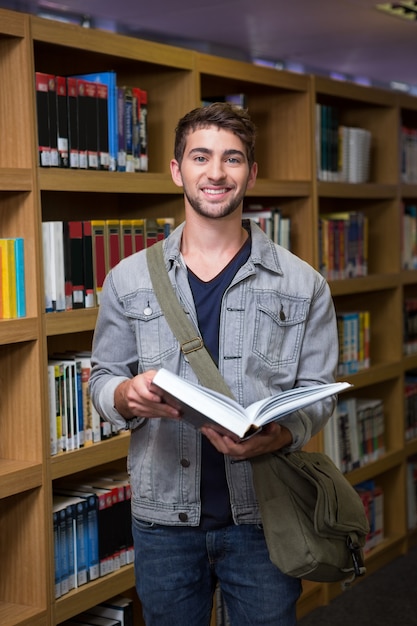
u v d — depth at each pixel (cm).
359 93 413
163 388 167
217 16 397
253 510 194
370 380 421
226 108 187
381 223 448
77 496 289
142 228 301
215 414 166
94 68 315
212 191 187
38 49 276
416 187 461
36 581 272
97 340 207
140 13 388
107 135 286
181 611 199
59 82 266
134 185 293
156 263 198
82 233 278
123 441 294
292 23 412
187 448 194
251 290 194
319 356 200
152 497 196
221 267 195
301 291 197
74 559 282
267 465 189
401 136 452
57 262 269
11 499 274
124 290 199
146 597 201
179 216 322
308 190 376
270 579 196
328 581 194
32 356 264
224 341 192
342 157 407
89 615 309
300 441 190
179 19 402
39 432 266
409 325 463
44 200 303
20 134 257
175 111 320
